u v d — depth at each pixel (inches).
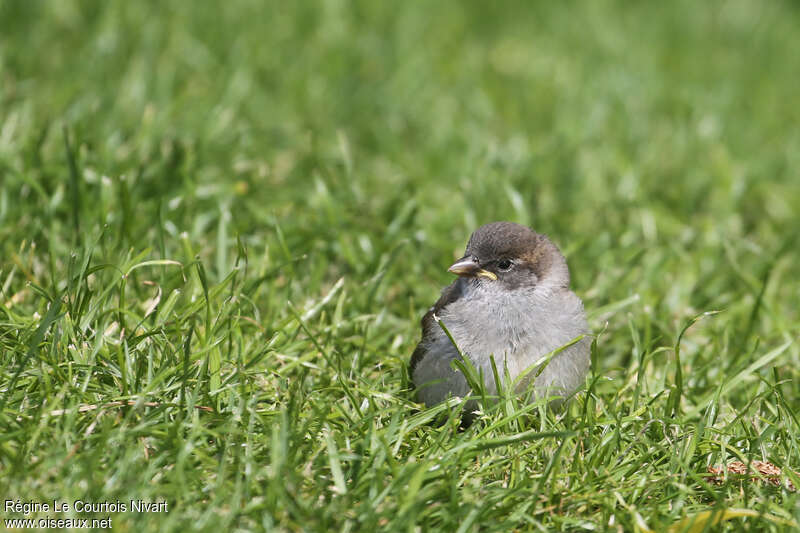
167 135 546.6
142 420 282.7
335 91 700.0
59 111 557.6
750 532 263.0
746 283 442.0
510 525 259.6
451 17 895.7
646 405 323.9
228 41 739.4
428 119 690.2
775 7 1014.4
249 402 296.7
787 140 700.7
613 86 737.0
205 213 462.3
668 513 277.4
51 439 272.7
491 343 337.1
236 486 255.0
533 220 514.9
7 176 447.8
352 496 266.8
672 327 419.5
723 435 312.5
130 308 362.0
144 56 666.2
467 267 341.1
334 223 460.4
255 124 614.9
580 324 343.0
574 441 312.5
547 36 874.1
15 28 696.4
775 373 344.8
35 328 321.1
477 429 318.0
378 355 369.1
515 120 691.4
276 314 381.7
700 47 881.5
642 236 519.5
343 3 842.8
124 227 409.1
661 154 659.4
